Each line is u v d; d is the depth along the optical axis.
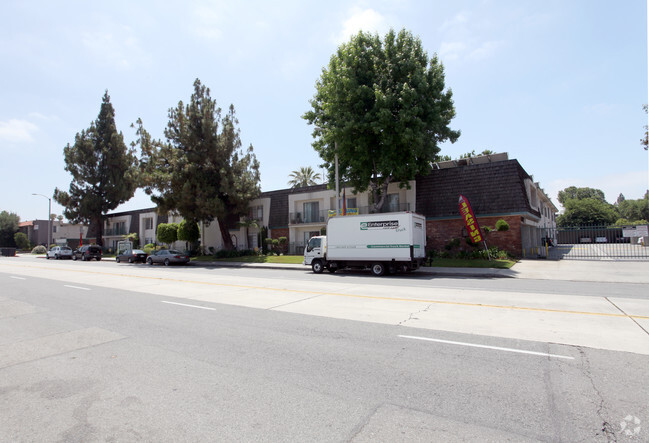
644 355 5.25
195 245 41.12
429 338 6.27
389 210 29.84
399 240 18.06
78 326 7.75
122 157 54.31
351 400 4.02
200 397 4.17
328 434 3.32
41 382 4.71
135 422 3.62
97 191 54.25
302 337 6.52
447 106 24.53
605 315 7.88
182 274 20.48
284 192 37.56
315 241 20.91
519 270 19.09
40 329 7.57
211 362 5.33
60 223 74.44
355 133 23.59
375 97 23.00
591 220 63.69
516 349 5.59
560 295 10.84
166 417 3.71
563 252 31.67
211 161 34.59
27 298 11.84
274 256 33.25
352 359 5.33
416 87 22.94
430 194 28.00
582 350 5.49
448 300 10.01
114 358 5.59
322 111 26.80
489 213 25.45
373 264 18.83
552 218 51.12
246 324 7.59
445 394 4.12
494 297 10.52
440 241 27.31
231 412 3.79
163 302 10.53
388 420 3.56
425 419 3.56
